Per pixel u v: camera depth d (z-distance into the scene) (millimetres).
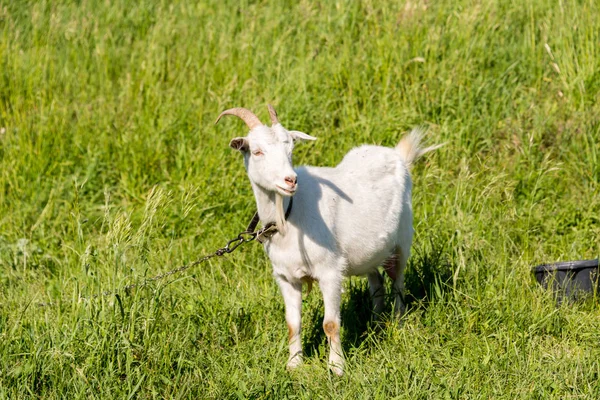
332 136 9867
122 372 5500
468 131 9766
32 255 8641
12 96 11055
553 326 6676
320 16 12297
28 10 13758
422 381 5512
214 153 9508
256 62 11133
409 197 7086
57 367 5461
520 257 7523
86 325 5723
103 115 10531
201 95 10609
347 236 6262
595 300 7062
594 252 8094
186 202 6488
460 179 8445
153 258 7965
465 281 7074
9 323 6441
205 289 7242
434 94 10266
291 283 6289
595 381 5590
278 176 5566
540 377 5660
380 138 9688
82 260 6156
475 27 11273
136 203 9477
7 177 9664
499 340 6281
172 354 5773
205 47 11742
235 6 13133
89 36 12891
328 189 6234
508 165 9336
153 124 10195
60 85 11531
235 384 5605
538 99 10453
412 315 6676
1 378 5332
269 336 6562
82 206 9438
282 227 5852
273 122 5973
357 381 5637
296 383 5812
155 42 12172
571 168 9359
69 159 10117
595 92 10383
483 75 10734
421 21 11391
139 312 5941
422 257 7551
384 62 10672
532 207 8656
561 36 10984
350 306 7055
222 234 8578
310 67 10828
